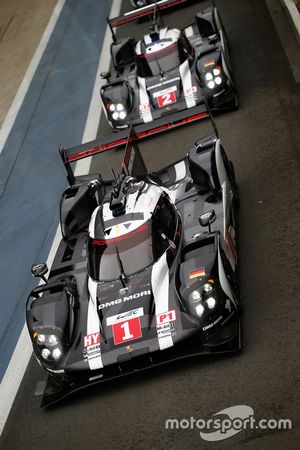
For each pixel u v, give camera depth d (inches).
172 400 214.7
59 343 228.1
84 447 211.3
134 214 255.6
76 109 541.0
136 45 469.4
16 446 226.1
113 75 482.3
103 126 482.3
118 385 231.5
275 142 361.1
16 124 564.7
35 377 263.6
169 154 396.8
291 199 301.7
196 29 506.3
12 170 489.1
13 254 385.4
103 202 277.3
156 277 237.8
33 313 237.8
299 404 192.4
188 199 284.8
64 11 814.5
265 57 476.4
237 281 248.4
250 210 305.7
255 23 550.0
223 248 241.4
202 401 209.0
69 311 237.6
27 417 238.5
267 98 415.8
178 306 226.4
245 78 456.1
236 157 361.7
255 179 332.2
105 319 231.5
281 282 249.0
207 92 408.5
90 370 223.0
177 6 670.5
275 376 206.4
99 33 694.5
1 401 257.9
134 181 274.5
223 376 215.3
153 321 224.7
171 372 227.1
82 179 325.7
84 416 224.5
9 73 698.2
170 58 433.7
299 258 258.8
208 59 413.4
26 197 445.4
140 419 212.7
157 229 250.8
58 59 671.1
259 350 219.8
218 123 410.0
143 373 231.6
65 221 298.7
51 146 497.4
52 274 273.3
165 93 416.2
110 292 240.1
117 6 754.8
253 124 391.2
